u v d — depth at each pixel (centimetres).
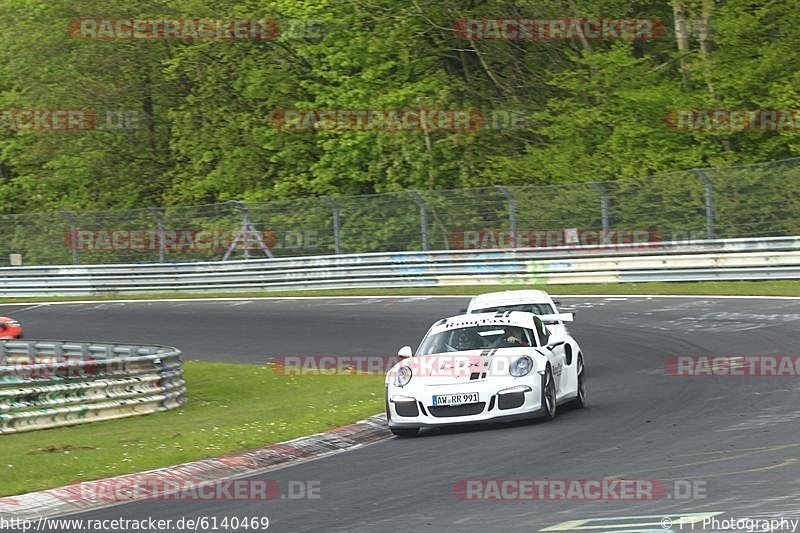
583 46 13438
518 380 4231
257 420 4978
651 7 13500
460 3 13662
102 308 11312
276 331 8838
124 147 16125
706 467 3094
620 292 9300
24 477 3572
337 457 3947
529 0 13225
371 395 5622
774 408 4181
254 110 14738
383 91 13600
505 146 13538
